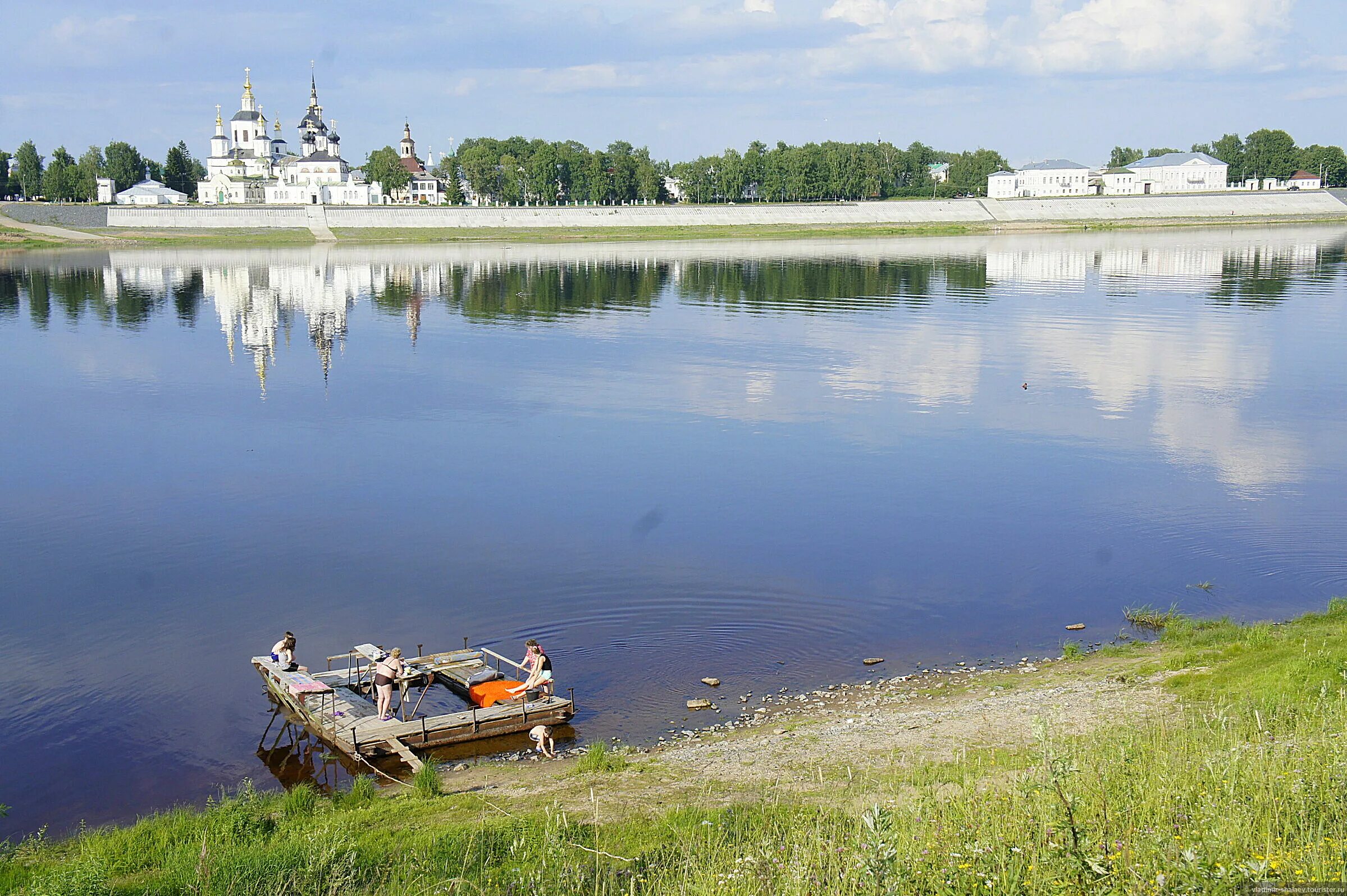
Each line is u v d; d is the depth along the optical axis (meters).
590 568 35.56
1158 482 45.25
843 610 31.83
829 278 138.25
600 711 25.94
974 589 33.50
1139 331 87.94
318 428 57.38
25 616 32.12
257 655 29.64
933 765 20.47
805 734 23.47
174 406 63.50
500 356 80.31
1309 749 16.02
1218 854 12.33
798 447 52.12
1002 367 72.69
